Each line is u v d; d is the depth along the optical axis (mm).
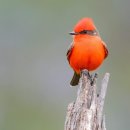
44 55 19328
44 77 19188
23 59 19375
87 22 11312
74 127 10227
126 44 19844
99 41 11234
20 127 18375
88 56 11164
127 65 19531
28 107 18797
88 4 19688
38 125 18359
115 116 18500
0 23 19281
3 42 19391
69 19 19453
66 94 18906
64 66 19156
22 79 19250
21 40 19391
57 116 18562
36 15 19375
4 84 19250
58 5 19453
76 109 10305
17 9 19281
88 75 10641
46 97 18969
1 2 19203
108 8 19922
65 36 19344
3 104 18922
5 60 19406
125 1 20266
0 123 18484
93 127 10203
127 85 19047
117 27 19938
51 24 19406
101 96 10430
